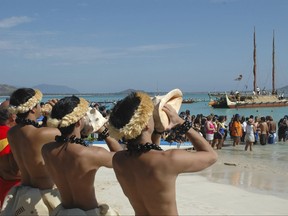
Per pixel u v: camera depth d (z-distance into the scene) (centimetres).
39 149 341
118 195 722
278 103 6012
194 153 247
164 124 248
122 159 254
